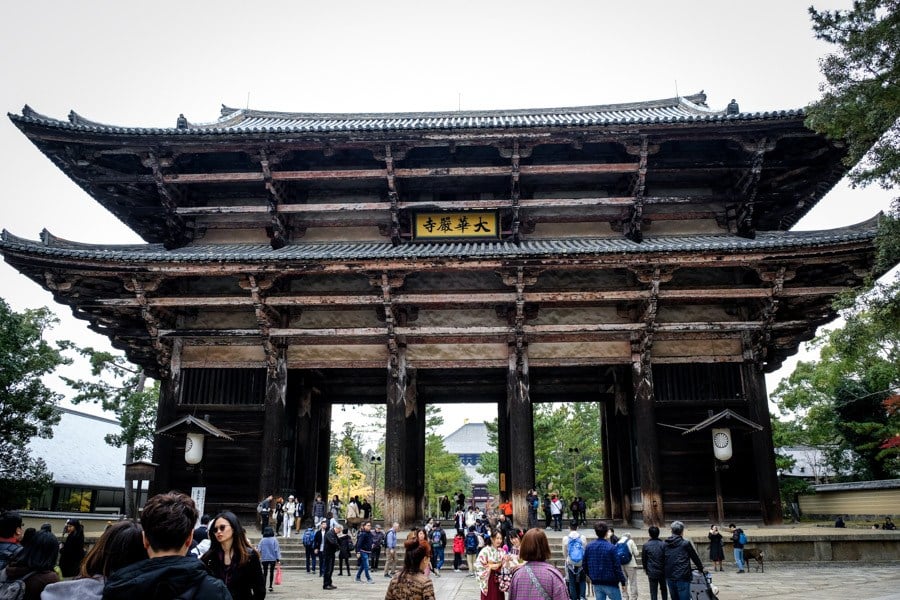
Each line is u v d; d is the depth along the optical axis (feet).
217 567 19.88
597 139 84.33
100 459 182.19
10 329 111.04
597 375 108.17
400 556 75.25
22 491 112.57
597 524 39.73
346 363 86.79
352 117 118.93
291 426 98.02
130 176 85.97
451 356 86.48
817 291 79.15
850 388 153.38
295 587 60.85
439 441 246.88
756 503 80.48
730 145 86.84
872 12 52.75
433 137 84.02
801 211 98.37
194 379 86.48
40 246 77.51
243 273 80.79
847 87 54.75
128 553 14.47
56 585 14.58
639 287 84.99
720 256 77.30
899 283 53.42
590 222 92.27
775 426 169.37
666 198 85.87
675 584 37.96
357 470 253.03
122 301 81.30
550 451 218.38
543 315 87.71
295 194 93.91
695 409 83.15
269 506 78.79
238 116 112.27
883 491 135.03
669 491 80.89
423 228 90.27
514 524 79.77
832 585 57.47
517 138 84.02
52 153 84.12
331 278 89.15
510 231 89.71
